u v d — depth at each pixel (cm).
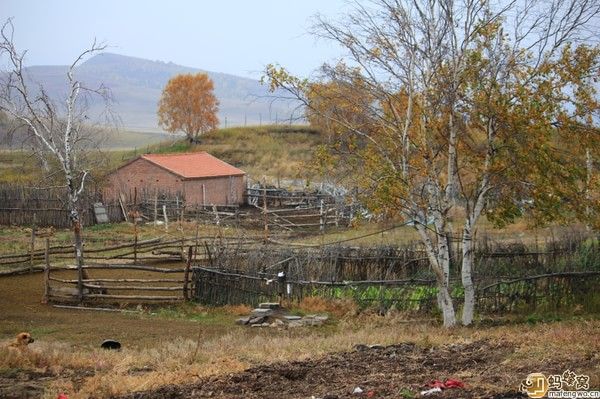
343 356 1489
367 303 2448
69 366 1448
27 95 2873
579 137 2052
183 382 1267
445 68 2050
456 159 2136
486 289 2397
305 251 2692
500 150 2059
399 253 2703
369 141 2186
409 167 2150
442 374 1264
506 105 1980
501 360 1388
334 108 2123
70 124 2942
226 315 2469
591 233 2820
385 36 2072
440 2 2036
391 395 1099
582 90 2023
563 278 2433
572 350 1452
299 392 1165
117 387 1218
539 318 2252
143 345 1925
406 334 1850
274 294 2528
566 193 2022
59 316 2377
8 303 2566
